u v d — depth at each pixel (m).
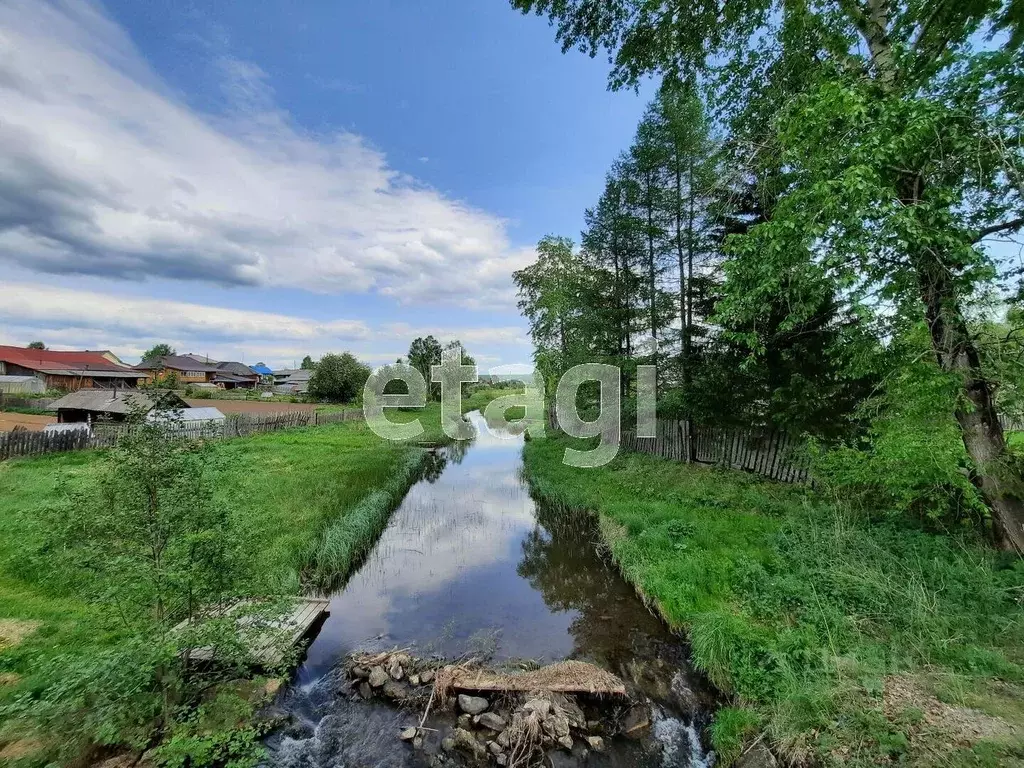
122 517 3.66
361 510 10.09
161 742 3.64
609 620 6.27
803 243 4.59
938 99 4.40
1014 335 5.09
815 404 7.94
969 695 3.46
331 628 6.12
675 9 6.66
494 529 10.35
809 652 4.27
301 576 7.30
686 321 12.24
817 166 4.67
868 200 4.06
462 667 5.07
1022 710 3.27
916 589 4.60
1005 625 4.07
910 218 3.89
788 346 8.62
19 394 34.12
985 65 4.24
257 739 4.19
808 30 6.21
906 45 5.27
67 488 3.90
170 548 3.90
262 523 8.58
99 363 53.59
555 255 24.50
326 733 4.31
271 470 14.00
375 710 4.61
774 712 3.93
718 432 11.98
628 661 5.33
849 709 3.57
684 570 6.42
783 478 9.99
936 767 2.91
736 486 9.93
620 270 14.45
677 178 12.45
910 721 3.31
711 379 10.26
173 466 3.82
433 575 7.90
